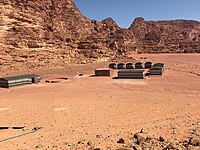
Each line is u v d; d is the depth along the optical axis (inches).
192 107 890.7
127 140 473.4
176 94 1197.1
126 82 1678.2
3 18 2886.3
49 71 2438.5
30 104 1063.0
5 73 2206.0
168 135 487.8
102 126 685.3
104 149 414.0
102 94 1268.5
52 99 1173.7
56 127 693.3
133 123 703.1
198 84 1489.9
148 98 1114.7
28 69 2474.2
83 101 1100.5
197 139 409.7
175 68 2506.2
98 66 2942.9
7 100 1173.1
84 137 557.6
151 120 730.2
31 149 465.1
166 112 831.7
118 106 967.0
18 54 2667.3
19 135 611.2
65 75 2210.9
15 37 2832.2
